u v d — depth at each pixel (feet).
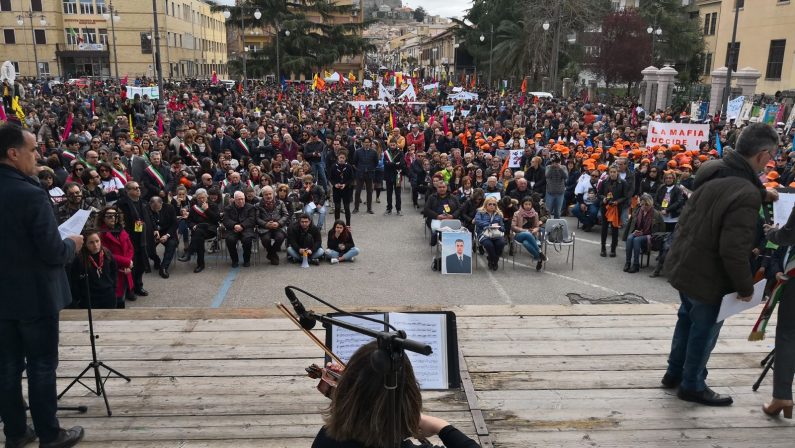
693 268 12.13
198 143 51.44
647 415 12.82
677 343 13.64
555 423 12.48
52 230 10.77
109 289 23.48
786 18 117.50
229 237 35.09
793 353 12.32
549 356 15.44
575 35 168.45
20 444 11.71
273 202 36.73
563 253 39.55
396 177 50.29
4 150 10.62
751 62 127.34
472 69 249.96
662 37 153.28
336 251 37.01
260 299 29.66
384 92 123.54
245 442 11.84
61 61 213.25
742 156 11.60
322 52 204.44
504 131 73.92
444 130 69.77
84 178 32.19
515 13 190.49
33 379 11.27
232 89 149.79
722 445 11.81
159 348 15.87
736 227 11.27
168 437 12.00
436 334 13.23
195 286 31.83
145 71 217.36
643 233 34.53
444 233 34.47
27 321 11.02
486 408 12.98
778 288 12.35
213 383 14.07
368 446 5.64
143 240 29.94
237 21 196.34
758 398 13.53
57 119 67.51
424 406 12.89
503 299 30.12
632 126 89.35
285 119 79.46
